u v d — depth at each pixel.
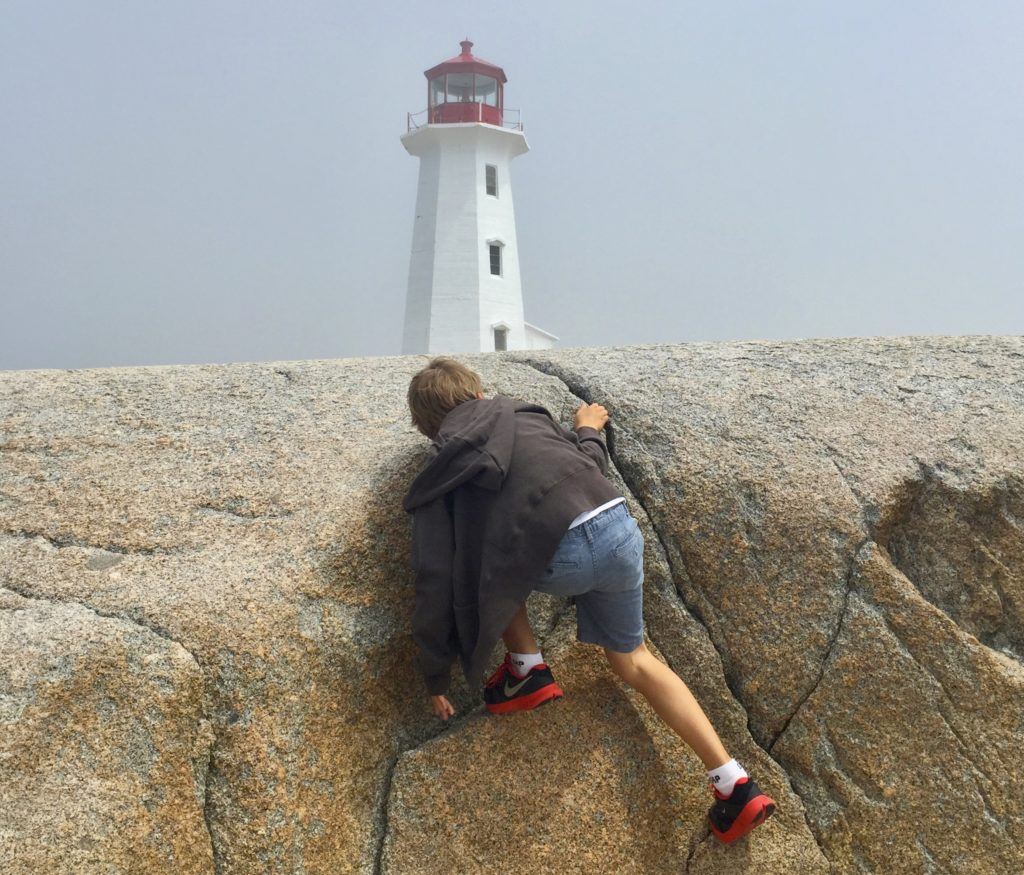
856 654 3.11
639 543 2.76
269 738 2.55
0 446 3.29
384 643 2.90
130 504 3.01
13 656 2.36
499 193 26.45
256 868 2.45
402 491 3.16
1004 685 3.05
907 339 4.45
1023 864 2.91
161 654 2.47
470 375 3.04
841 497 3.27
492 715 2.95
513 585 2.60
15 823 2.14
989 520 3.35
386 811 2.78
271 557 2.84
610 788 2.93
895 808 3.00
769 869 2.95
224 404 3.69
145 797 2.32
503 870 2.74
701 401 3.71
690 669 3.19
